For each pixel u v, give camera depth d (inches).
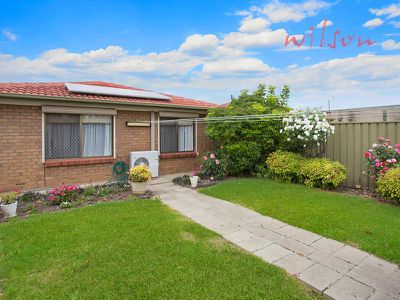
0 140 249.0
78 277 108.6
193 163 393.7
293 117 285.7
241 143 327.0
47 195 239.3
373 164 232.7
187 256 124.5
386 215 176.6
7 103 242.5
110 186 274.5
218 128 332.8
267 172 318.7
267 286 102.2
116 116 319.0
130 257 124.0
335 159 281.4
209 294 97.6
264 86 386.6
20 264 119.0
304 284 104.7
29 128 262.7
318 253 129.9
